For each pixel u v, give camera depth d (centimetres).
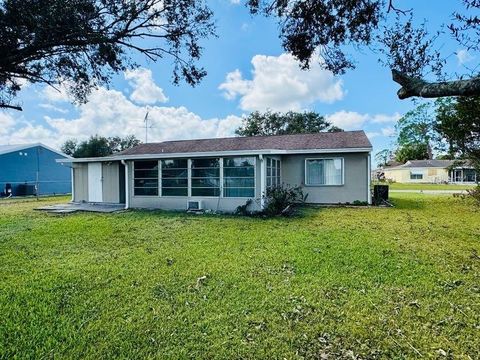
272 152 1120
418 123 4078
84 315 352
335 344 296
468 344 293
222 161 1164
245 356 280
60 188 2644
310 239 686
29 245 664
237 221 944
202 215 1075
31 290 418
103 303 381
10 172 2316
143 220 971
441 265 507
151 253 597
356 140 1393
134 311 361
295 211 1142
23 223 930
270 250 603
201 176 1197
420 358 274
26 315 350
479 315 345
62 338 307
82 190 1555
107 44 300
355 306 368
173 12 327
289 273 477
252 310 361
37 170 2494
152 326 329
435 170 4428
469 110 1107
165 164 1248
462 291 408
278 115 3653
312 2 304
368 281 441
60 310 363
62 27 254
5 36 242
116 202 1478
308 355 281
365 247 615
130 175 1297
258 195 1117
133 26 306
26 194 2347
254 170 1125
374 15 276
